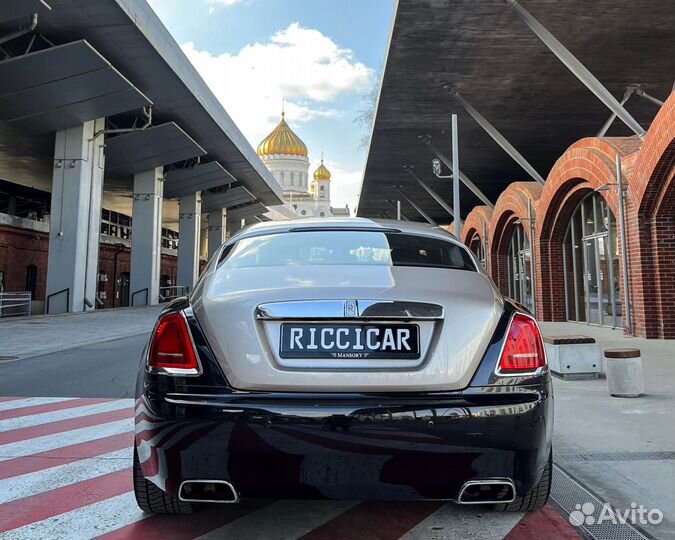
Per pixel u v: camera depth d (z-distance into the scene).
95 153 23.80
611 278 13.76
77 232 22.36
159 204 31.66
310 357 2.29
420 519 3.00
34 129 22.52
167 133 26.94
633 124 13.44
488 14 14.27
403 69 17.34
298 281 2.57
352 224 3.46
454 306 2.42
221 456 2.20
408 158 27.11
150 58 20.73
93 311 23.08
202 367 2.30
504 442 2.23
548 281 16.91
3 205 40.78
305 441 2.18
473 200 36.88
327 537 2.79
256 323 2.34
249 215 57.25
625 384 5.79
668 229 11.05
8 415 5.61
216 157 35.62
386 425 2.18
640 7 14.05
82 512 3.14
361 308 2.33
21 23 16.97
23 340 12.39
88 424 5.23
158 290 31.31
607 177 12.23
